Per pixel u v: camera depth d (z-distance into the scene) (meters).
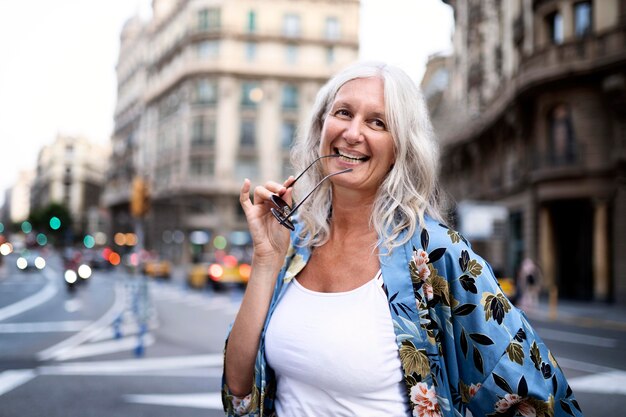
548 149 20.36
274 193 1.55
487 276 1.26
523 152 21.98
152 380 6.50
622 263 18.06
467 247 1.29
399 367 1.27
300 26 46.34
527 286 17.59
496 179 25.81
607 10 18.52
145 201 12.40
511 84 22.59
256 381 1.44
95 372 6.92
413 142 1.42
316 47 46.41
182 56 49.16
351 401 1.29
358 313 1.32
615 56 17.84
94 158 131.62
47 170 130.00
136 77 63.97
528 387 1.17
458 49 32.69
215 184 45.66
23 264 35.12
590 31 19.27
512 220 24.06
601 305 18.31
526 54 21.61
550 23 20.69
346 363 1.28
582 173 19.03
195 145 46.69
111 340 9.54
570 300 20.14
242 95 46.50
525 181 21.91
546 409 1.18
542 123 20.50
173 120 50.47
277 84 46.62
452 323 1.26
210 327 11.33
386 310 1.30
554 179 19.94
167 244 49.19
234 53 46.19
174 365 7.38
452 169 33.38
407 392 1.27
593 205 19.05
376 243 1.37
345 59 46.31
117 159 69.94
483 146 28.17
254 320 1.50
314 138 1.66
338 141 1.48
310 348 1.33
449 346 1.26
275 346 1.40
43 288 22.56
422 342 1.26
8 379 6.49
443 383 1.23
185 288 24.47
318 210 1.56
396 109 1.42
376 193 1.45
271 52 46.28
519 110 21.73
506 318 1.22
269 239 1.54
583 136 19.17
